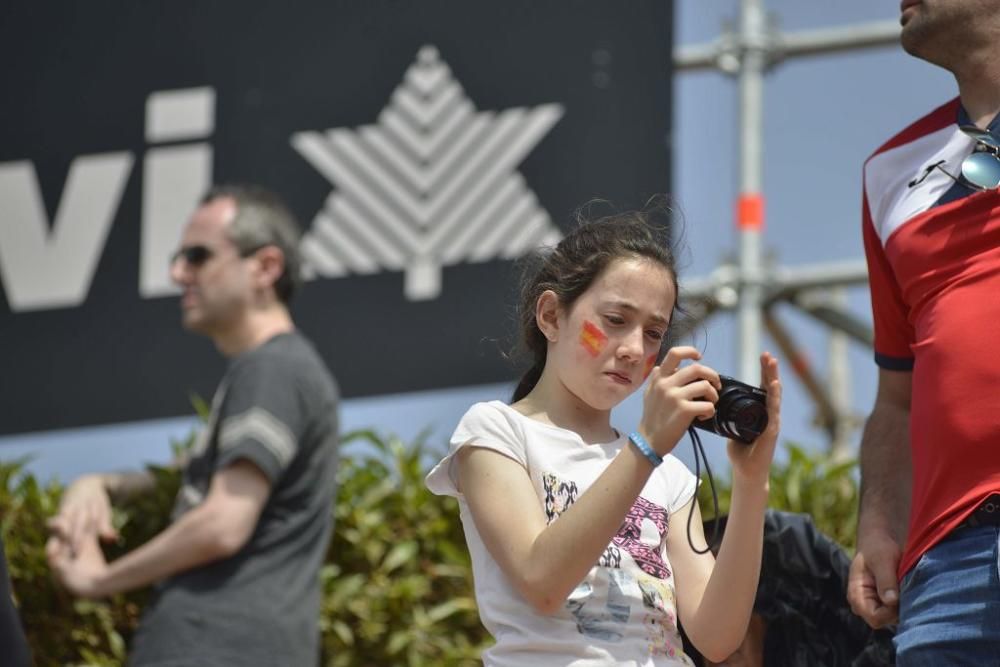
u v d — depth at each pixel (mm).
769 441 8633
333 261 17703
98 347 18094
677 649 8797
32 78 19031
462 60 18047
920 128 10172
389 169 17891
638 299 8867
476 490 8812
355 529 14117
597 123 17484
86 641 13945
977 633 8805
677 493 9305
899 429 10328
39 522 14039
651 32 17547
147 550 12281
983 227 9406
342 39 18438
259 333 13773
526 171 17547
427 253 17531
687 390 8328
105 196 18547
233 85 18594
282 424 12516
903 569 9359
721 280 16656
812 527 10125
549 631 8562
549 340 9219
